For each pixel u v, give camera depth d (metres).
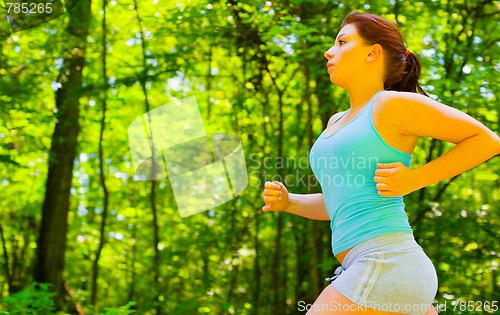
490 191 7.87
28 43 7.68
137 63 8.63
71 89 7.90
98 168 9.58
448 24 7.46
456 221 7.12
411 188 1.99
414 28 7.53
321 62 7.27
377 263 1.97
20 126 8.23
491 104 6.46
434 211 7.18
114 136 9.27
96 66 8.46
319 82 7.56
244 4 7.46
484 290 7.28
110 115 9.02
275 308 8.87
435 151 7.80
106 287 9.80
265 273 9.08
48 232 7.98
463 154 1.97
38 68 7.79
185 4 8.18
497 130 6.72
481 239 7.11
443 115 1.97
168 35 7.90
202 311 8.41
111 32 8.55
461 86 6.46
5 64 7.75
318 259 8.02
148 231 9.68
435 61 7.09
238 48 8.09
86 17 7.68
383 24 2.19
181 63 8.07
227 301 8.80
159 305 8.42
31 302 6.42
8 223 9.28
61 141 7.89
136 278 9.40
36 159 9.00
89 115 8.84
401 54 2.20
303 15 7.33
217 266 8.86
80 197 9.84
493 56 7.17
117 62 8.59
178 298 8.59
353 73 2.18
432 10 7.12
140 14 8.53
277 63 8.38
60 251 8.00
